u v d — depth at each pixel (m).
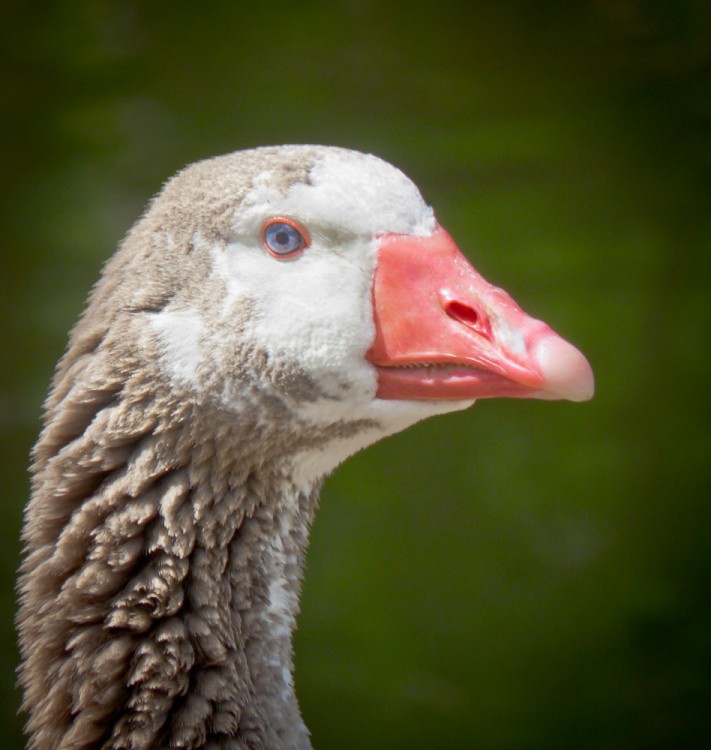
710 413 14.15
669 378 14.32
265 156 6.20
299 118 15.05
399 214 6.19
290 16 15.48
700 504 13.66
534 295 14.46
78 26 15.11
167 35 15.27
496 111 15.38
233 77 15.25
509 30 15.63
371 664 12.66
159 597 5.80
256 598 6.10
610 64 15.61
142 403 5.91
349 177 6.16
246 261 6.02
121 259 6.28
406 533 13.51
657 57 15.48
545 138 15.26
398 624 12.94
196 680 5.85
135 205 14.55
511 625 12.99
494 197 14.88
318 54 15.44
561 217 14.87
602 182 15.11
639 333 14.50
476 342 6.00
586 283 14.64
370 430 6.23
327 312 6.02
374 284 6.10
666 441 14.02
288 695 6.15
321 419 6.11
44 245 14.38
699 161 15.31
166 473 5.92
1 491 13.14
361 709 12.34
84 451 5.95
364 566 13.27
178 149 14.82
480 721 12.36
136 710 5.70
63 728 5.82
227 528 6.02
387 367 6.13
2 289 14.20
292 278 6.02
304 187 6.08
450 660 12.76
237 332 5.93
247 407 5.96
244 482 6.08
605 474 13.84
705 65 15.34
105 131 14.94
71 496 5.97
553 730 12.38
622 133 15.39
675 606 13.08
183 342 5.92
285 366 5.97
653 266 14.77
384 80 15.38
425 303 6.08
